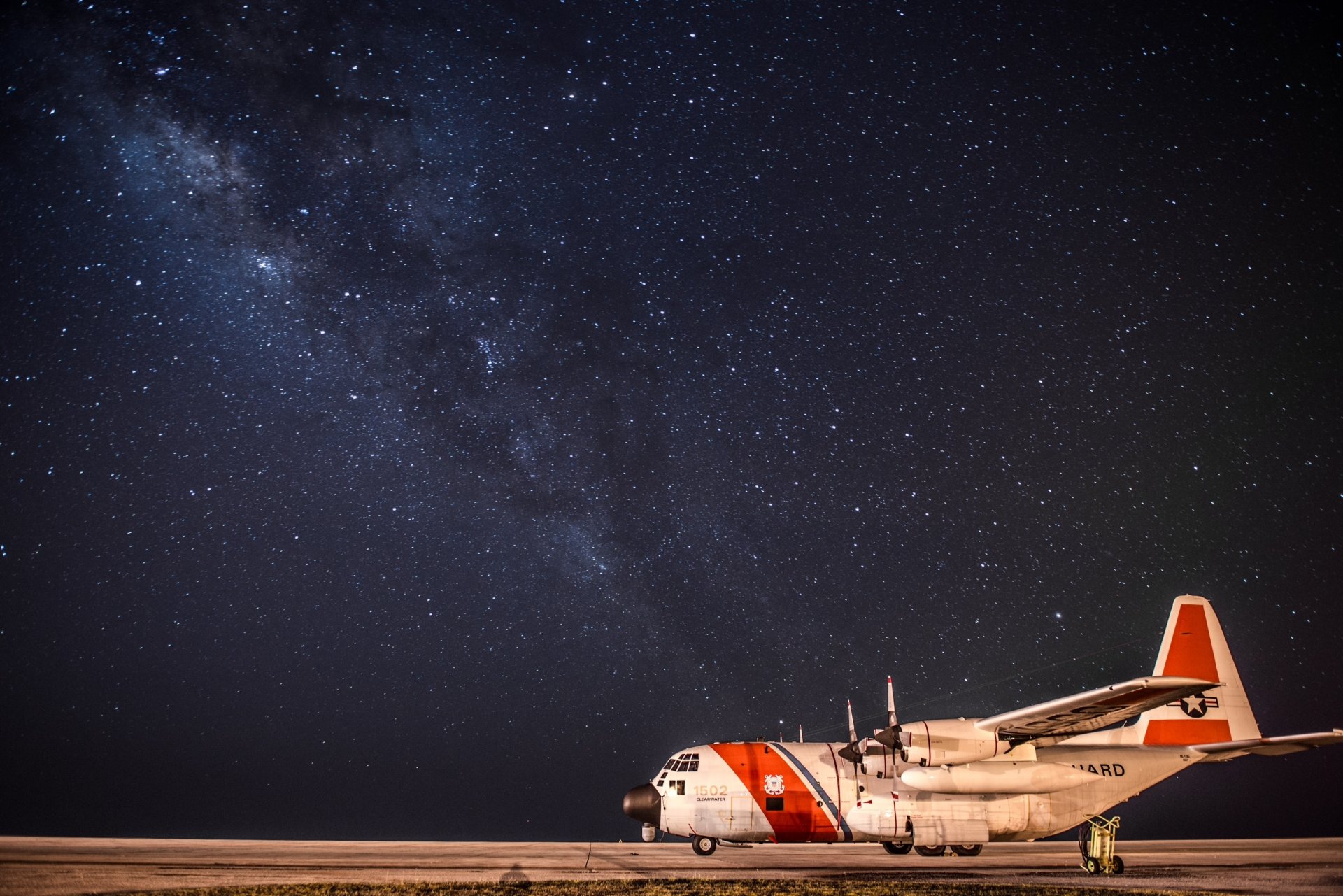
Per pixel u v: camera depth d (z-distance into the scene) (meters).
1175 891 12.03
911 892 11.91
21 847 19.66
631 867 15.64
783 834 16.56
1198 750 17.70
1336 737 16.27
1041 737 16.75
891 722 16.77
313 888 12.38
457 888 12.41
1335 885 13.05
